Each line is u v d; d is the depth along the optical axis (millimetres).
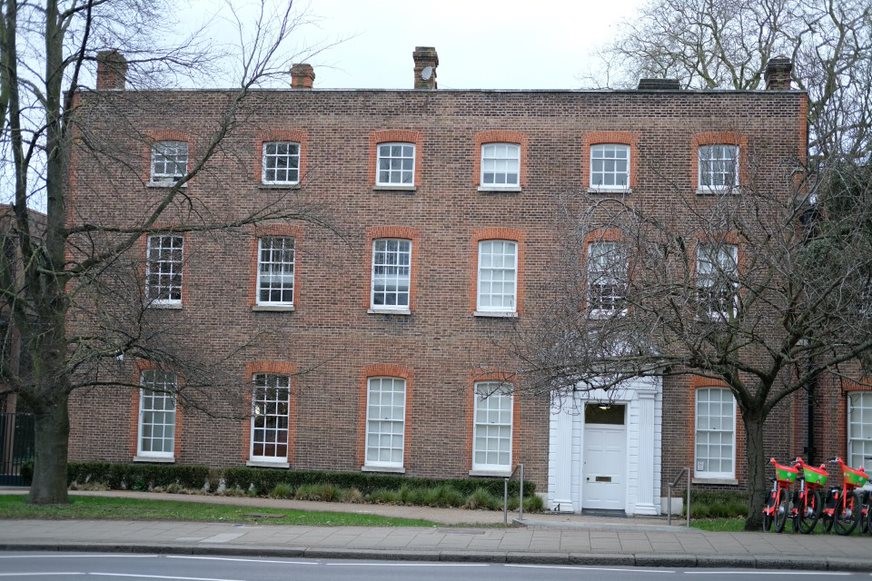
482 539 21312
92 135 24875
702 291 22203
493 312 32594
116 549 19750
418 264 33062
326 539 20953
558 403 31406
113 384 26812
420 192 33250
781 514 23453
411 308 33000
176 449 33625
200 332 31953
